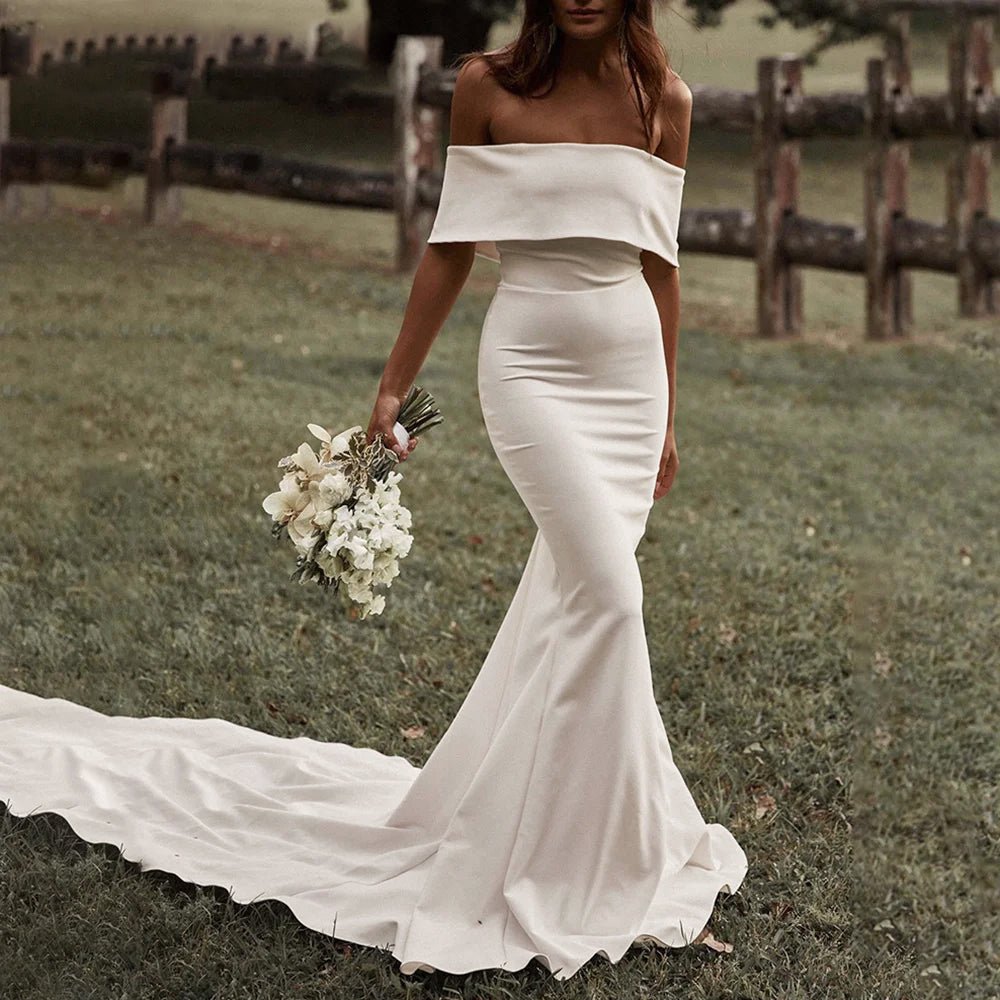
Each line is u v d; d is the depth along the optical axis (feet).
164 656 15.20
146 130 53.93
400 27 63.16
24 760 12.67
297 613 16.51
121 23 55.98
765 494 22.49
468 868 10.27
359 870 10.89
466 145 10.45
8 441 23.15
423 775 11.19
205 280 38.73
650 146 10.41
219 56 59.88
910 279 30.07
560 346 10.36
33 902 10.42
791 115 34.30
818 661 15.66
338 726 13.92
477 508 21.03
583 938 10.10
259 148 56.85
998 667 15.51
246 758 12.89
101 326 32.45
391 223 50.85
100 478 21.29
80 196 51.49
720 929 10.64
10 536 18.39
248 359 30.09
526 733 10.25
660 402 10.74
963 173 24.67
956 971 10.16
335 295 37.63
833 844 11.91
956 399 25.86
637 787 10.08
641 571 18.67
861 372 29.68
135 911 10.32
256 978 9.68
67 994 9.41
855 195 51.55
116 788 12.22
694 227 36.58
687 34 64.03
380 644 15.81
